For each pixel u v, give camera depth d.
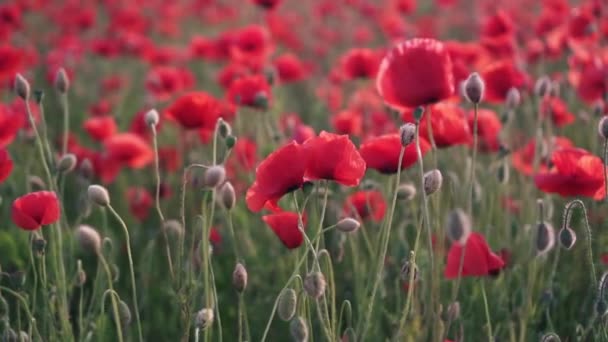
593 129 4.45
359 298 3.24
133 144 4.92
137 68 10.12
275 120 5.42
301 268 3.37
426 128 2.96
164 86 6.00
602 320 2.62
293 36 9.20
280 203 3.89
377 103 6.07
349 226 2.45
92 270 4.11
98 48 8.36
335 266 3.81
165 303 4.22
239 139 4.59
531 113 4.86
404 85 2.46
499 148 3.93
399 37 7.84
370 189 3.41
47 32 11.91
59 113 7.43
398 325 2.83
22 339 2.69
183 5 13.73
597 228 3.46
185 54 9.05
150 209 5.27
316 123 6.69
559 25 6.19
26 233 4.09
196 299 3.01
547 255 3.50
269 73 4.83
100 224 5.13
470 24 11.77
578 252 3.46
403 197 2.78
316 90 8.15
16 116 3.38
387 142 2.81
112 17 11.69
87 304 3.83
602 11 5.87
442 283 3.26
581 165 2.78
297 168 2.42
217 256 4.25
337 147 2.40
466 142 2.97
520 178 4.40
